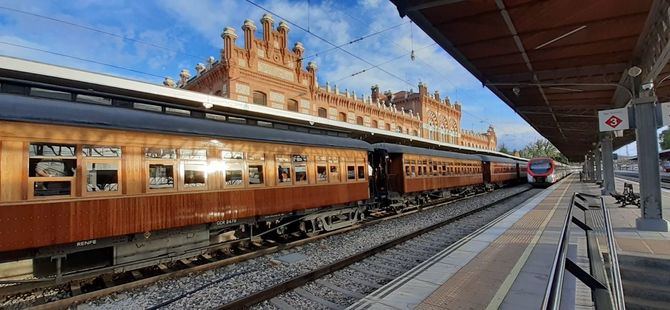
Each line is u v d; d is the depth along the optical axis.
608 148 20.36
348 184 11.80
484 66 10.31
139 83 7.71
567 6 6.50
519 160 43.22
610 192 19.78
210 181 7.56
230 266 7.30
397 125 36.84
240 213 8.12
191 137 7.30
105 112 6.22
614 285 4.26
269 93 23.56
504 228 9.66
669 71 10.66
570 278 5.13
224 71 21.83
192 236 7.35
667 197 16.31
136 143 6.41
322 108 28.22
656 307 4.78
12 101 5.27
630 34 7.92
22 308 5.31
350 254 8.30
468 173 23.78
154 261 6.71
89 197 5.76
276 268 7.18
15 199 5.04
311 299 5.47
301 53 26.27
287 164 9.52
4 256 5.06
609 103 14.90
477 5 6.39
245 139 8.42
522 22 7.22
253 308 5.11
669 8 6.24
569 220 4.77
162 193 6.71
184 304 5.34
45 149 5.41
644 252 6.95
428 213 15.20
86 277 5.85
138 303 5.42
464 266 6.07
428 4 6.03
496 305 4.42
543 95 13.76
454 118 50.16
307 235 10.41
